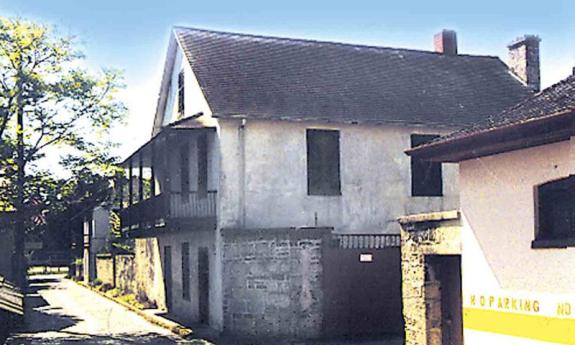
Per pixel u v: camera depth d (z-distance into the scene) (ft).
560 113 26.13
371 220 67.41
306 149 65.72
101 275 122.01
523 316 31.01
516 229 31.55
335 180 66.64
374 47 82.28
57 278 153.79
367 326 58.44
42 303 92.99
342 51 79.41
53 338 60.64
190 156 70.69
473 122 71.46
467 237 34.76
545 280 29.91
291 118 64.08
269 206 64.03
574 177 28.53
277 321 57.52
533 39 84.12
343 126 67.15
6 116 65.41
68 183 70.38
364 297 58.54
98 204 82.17
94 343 57.57
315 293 57.52
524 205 31.09
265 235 58.34
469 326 34.40
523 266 31.09
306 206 65.31
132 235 81.41
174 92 79.00
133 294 96.43
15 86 64.85
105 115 69.26
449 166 70.90
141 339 59.52
